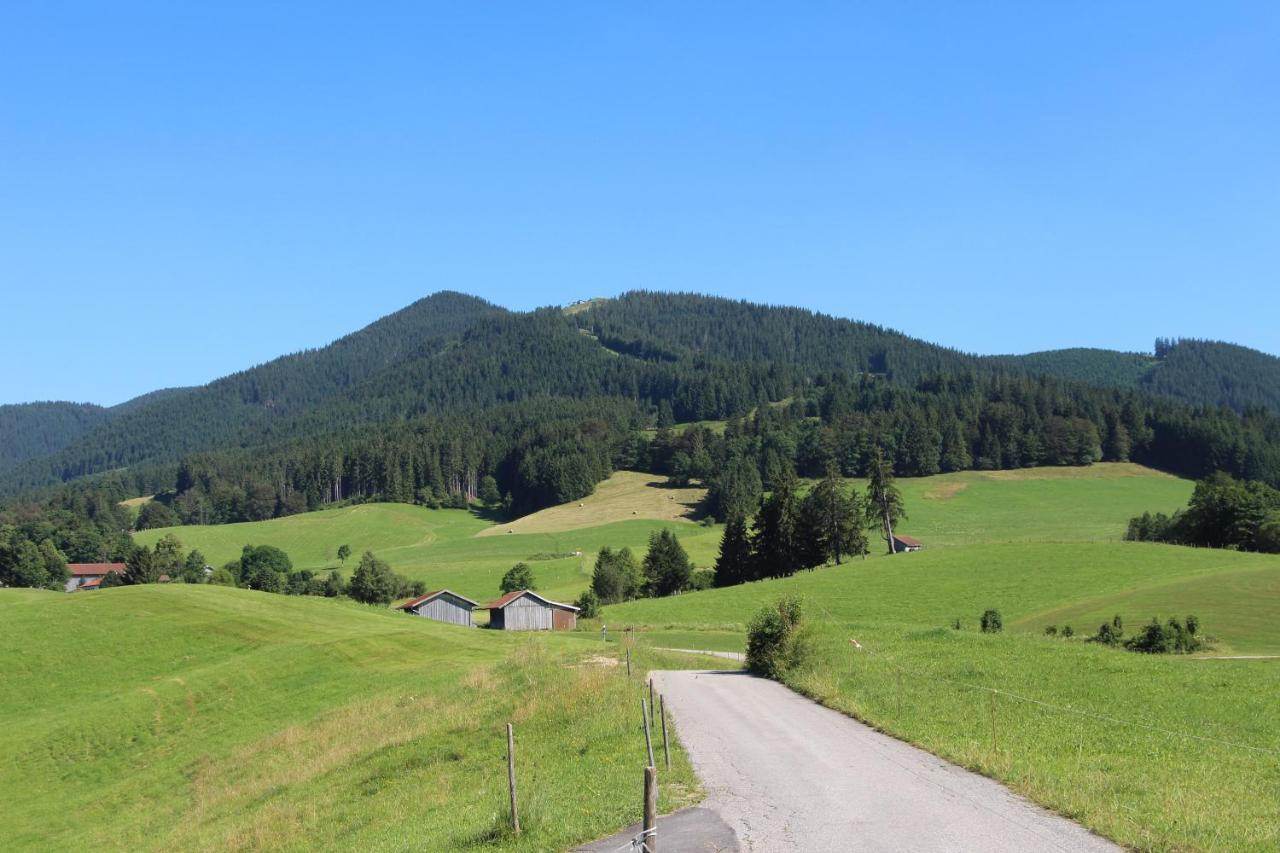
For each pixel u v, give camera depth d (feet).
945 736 75.31
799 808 56.08
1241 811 51.60
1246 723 81.87
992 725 77.25
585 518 630.74
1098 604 225.76
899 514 422.82
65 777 132.46
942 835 48.78
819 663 123.85
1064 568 291.58
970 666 116.78
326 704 158.92
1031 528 504.43
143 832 104.06
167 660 192.85
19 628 200.95
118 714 150.71
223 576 469.16
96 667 185.98
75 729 145.07
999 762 63.87
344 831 75.66
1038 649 136.15
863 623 193.16
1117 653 131.23
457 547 570.87
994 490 599.16
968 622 234.17
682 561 417.08
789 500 404.98
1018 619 229.86
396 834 66.28
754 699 103.81
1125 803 52.95
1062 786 56.70
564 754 81.71
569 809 60.95
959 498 583.58
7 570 493.36
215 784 116.98
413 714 122.11
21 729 148.46
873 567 328.08
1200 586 231.91
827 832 50.62
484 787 75.56
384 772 94.12
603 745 82.28
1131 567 285.84
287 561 517.14
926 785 60.03
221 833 89.71
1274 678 106.01
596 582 395.75
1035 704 88.99
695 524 599.98
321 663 184.55
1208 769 62.69
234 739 143.84
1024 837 47.88
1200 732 77.87
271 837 81.05
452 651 202.80
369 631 225.76
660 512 634.84
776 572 404.77
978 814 52.54
